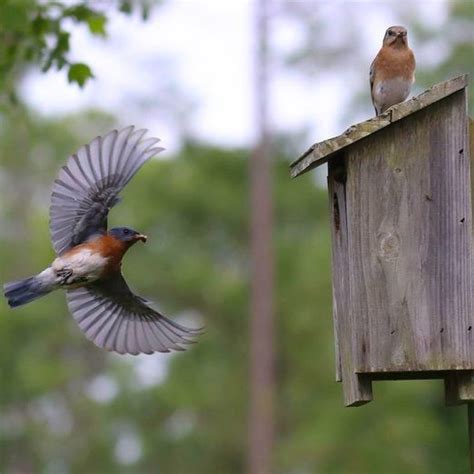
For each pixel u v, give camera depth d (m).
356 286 9.06
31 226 33.75
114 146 8.38
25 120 18.39
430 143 9.09
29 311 30.02
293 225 29.19
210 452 27.84
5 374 30.02
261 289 26.67
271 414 26.14
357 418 25.66
